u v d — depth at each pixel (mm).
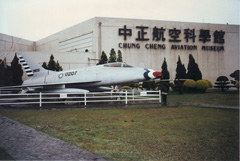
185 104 17625
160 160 5504
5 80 30969
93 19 38469
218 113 12422
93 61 37844
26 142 6797
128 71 19172
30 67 25203
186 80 32344
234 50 41625
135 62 38719
